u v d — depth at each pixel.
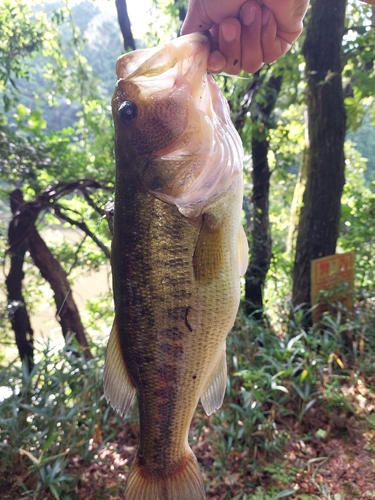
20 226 1.34
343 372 0.91
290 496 0.66
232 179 0.33
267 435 0.74
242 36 0.30
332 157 1.00
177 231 0.32
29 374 0.82
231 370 0.88
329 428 0.78
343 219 1.37
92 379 0.83
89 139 1.63
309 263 1.04
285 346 0.91
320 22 0.94
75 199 1.64
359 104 1.20
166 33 1.42
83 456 0.70
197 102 0.32
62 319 1.36
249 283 1.20
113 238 0.34
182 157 0.31
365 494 0.65
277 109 1.42
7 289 1.41
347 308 1.02
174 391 0.34
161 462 0.36
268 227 1.22
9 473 0.67
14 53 1.27
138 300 0.33
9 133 1.29
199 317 0.33
